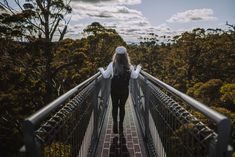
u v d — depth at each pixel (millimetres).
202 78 48406
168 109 3676
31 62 25453
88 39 47344
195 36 49156
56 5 26047
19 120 22000
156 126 4949
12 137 22078
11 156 22094
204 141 2236
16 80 23609
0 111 21781
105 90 9633
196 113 7832
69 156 3230
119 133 6684
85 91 4633
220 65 48906
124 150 5727
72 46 33875
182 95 2760
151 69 74125
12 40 25609
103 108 8703
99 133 6938
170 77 51469
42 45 24703
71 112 3352
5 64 24125
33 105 23938
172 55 53875
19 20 24344
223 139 1875
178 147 3176
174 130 3328
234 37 57156
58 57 31141
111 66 6277
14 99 21906
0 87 23891
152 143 5457
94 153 5434
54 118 2725
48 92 24812
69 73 30734
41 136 2287
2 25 24250
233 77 46719
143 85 6969
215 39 52156
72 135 3412
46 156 2371
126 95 6336
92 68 34625
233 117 17531
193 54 49281
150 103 5805
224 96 23578
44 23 25422
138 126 7574
